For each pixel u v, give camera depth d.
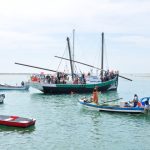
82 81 70.88
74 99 58.81
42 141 26.92
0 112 43.03
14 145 25.66
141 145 26.03
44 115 40.19
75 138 28.05
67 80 70.75
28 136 28.45
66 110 44.41
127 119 37.00
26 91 83.38
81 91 69.12
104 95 70.81
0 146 25.33
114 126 33.25
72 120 36.44
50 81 68.38
